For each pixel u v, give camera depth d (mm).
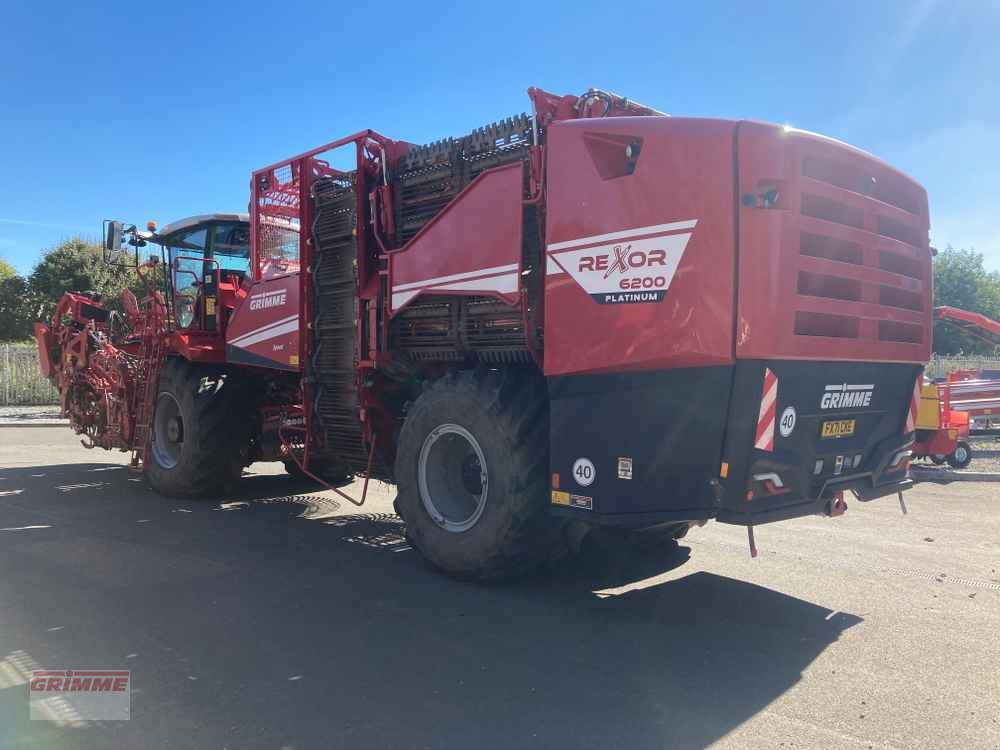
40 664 3807
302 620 4457
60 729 3141
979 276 44219
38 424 17609
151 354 9062
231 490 8742
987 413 15328
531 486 4848
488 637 4199
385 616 4535
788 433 4055
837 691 3539
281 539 6520
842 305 4258
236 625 4363
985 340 14125
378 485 9273
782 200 3861
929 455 11445
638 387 4203
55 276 35688
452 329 5348
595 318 4305
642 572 5543
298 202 6836
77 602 4758
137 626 4336
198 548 6180
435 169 5551
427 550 5391
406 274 5613
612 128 4270
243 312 7551
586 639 4184
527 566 5102
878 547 6301
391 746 3000
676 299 3965
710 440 3963
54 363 11516
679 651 4020
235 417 8227
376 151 5980
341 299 6383
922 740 3082
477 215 5086
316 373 6688
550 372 4543
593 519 4414
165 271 9195
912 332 5047
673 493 4117
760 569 5633
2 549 6094
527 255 4836
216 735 3090
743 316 3807
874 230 4551
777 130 3893
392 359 5836
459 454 5516
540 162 4719
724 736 3098
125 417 9414
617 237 4211
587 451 4445
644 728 3160
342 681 3605
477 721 3211
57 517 7406
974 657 3959
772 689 3553
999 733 3145
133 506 8016
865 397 4695
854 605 4816
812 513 4414
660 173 4059
